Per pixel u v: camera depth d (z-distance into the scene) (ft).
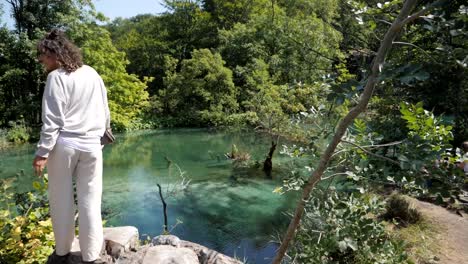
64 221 7.09
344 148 8.04
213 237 22.38
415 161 5.54
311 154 8.94
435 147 5.74
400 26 5.40
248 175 35.65
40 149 6.41
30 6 61.72
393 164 6.44
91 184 7.20
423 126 6.15
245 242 21.70
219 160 42.42
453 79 23.36
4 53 61.67
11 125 59.00
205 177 35.27
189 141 56.03
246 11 92.38
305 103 43.01
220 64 74.64
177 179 34.65
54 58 6.81
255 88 66.33
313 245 8.79
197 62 73.41
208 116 70.69
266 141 52.29
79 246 7.95
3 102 62.39
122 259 8.09
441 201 5.99
